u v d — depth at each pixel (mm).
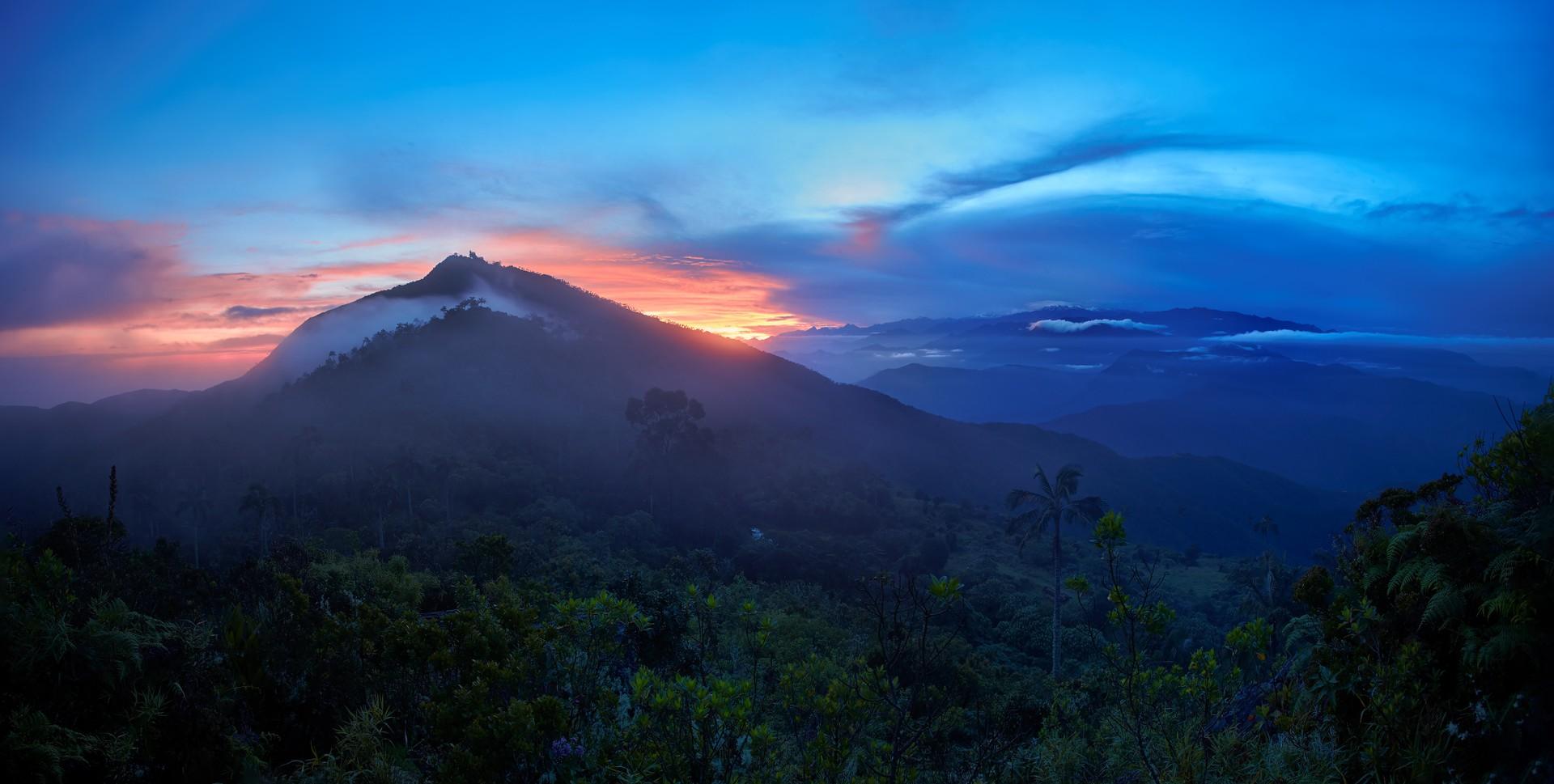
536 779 3760
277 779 4383
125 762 3947
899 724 3408
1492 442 3840
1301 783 3305
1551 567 3043
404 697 5004
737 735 3602
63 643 3939
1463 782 3010
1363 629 3746
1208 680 3865
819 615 26984
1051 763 4062
